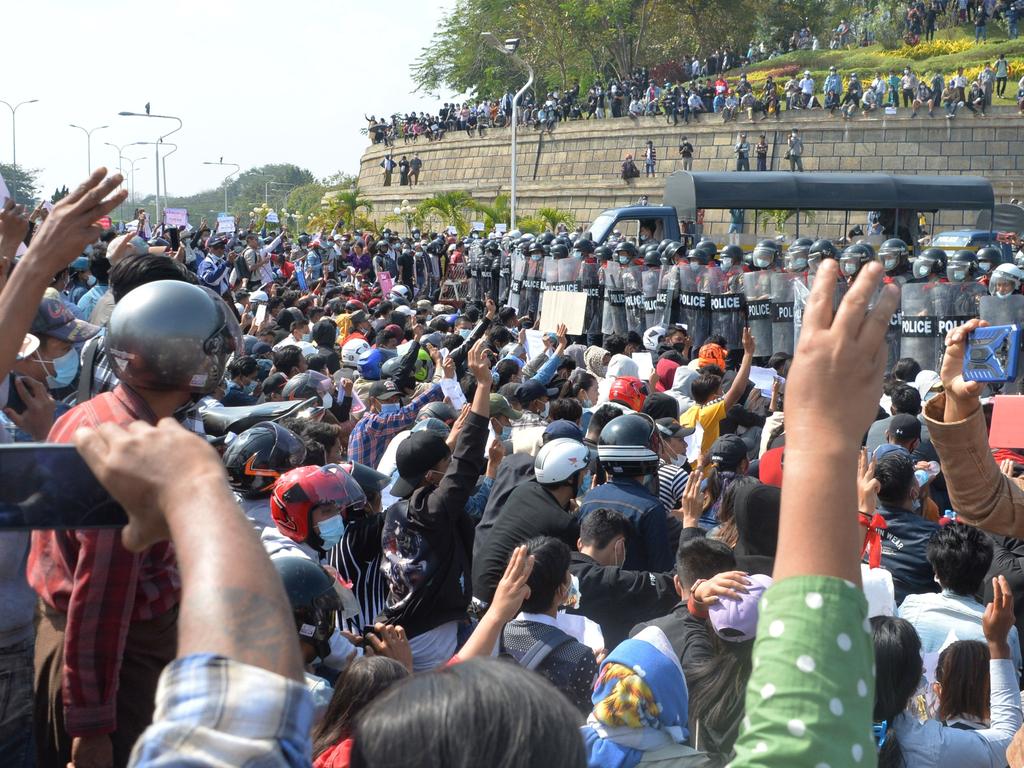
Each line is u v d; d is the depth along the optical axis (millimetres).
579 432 7125
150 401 2713
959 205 28750
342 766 3096
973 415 2287
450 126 67125
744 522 5098
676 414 8688
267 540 4395
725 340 20391
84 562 2584
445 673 1234
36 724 2984
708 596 3695
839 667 1165
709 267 20812
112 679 2658
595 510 5512
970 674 4086
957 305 16906
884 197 28516
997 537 5633
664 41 75500
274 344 13977
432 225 61625
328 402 8617
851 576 1201
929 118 52000
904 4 73688
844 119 53031
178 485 1092
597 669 4180
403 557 4930
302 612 3881
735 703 3650
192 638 1008
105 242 12438
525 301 27344
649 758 3271
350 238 40125
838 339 1244
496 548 5711
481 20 79188
